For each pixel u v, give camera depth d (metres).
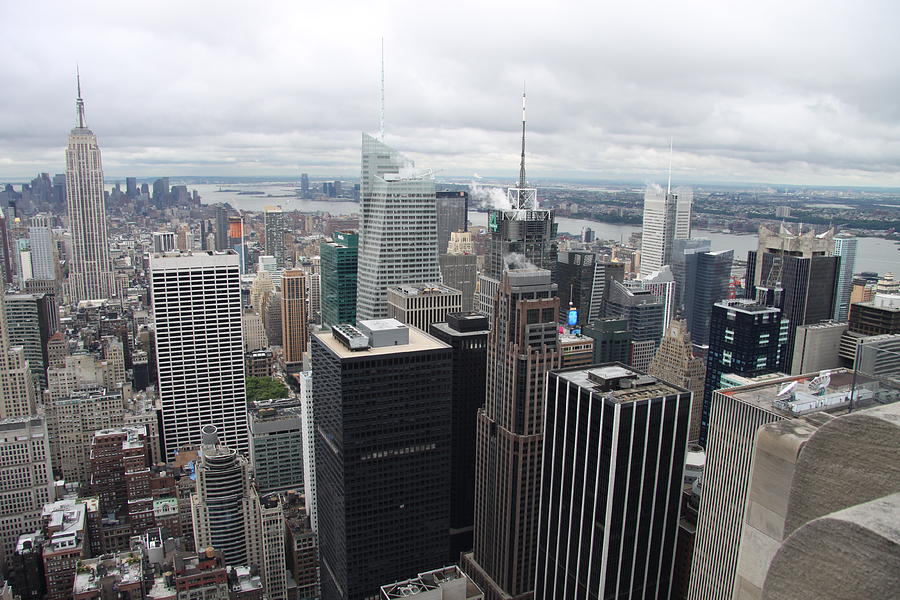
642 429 165.88
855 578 13.17
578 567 183.62
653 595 184.50
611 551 172.50
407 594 176.25
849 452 17.27
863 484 16.92
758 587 32.25
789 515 18.92
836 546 13.59
